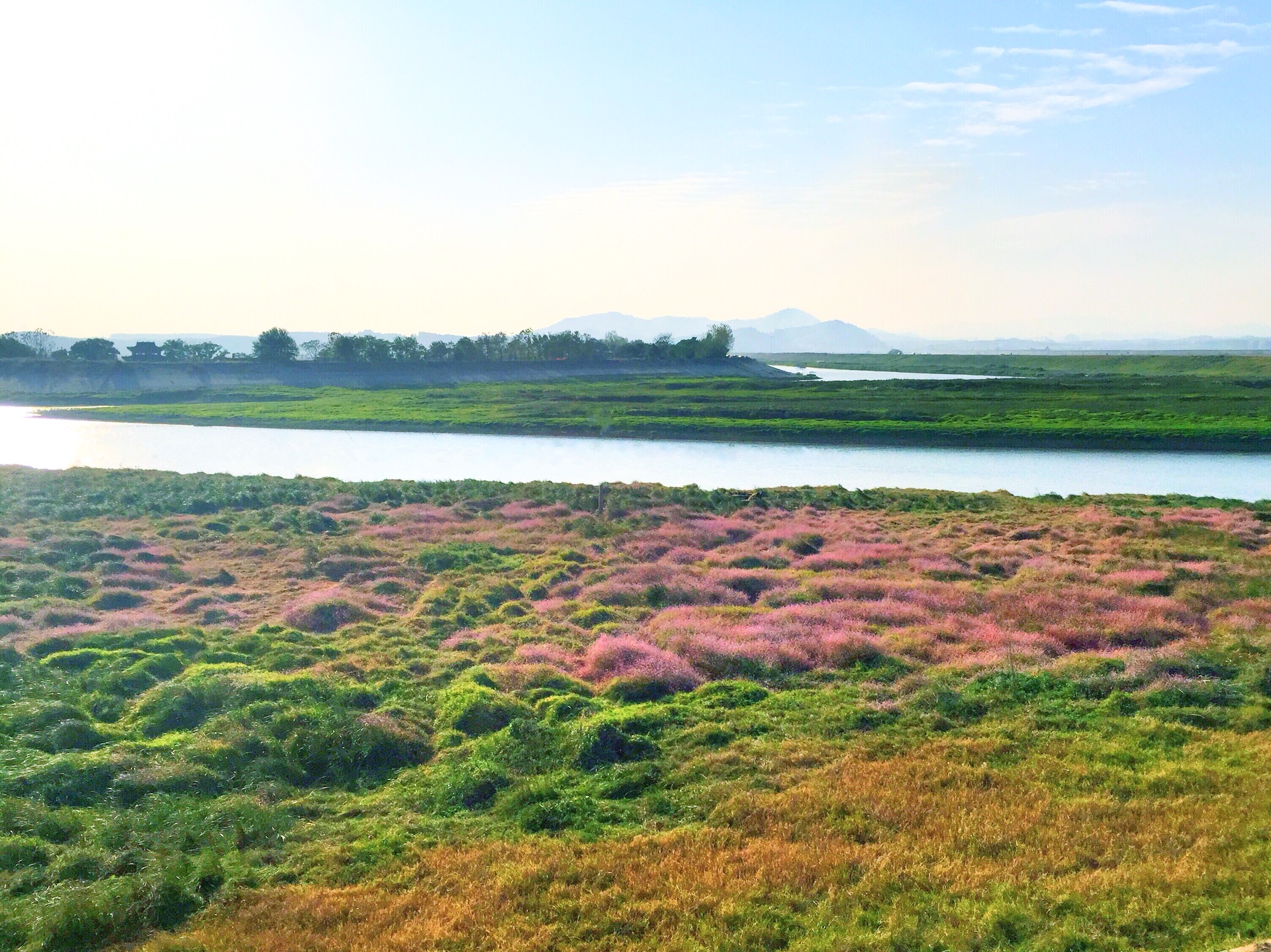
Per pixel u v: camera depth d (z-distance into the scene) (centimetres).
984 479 7062
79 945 1113
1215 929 1064
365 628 2614
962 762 1652
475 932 1133
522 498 5112
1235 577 3084
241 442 9619
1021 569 3266
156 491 5159
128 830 1373
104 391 15812
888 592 2898
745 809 1462
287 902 1205
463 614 2762
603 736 1725
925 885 1211
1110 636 2400
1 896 1202
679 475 7362
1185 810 1412
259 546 3800
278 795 1548
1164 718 1847
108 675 2022
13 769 1549
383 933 1135
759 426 9994
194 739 1712
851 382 17450
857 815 1429
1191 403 11838
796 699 1988
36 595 2855
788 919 1143
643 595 2956
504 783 1592
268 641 2409
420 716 1897
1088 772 1577
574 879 1267
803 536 3938
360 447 9175
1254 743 1688
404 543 3972
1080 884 1185
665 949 1085
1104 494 6066
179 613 2747
